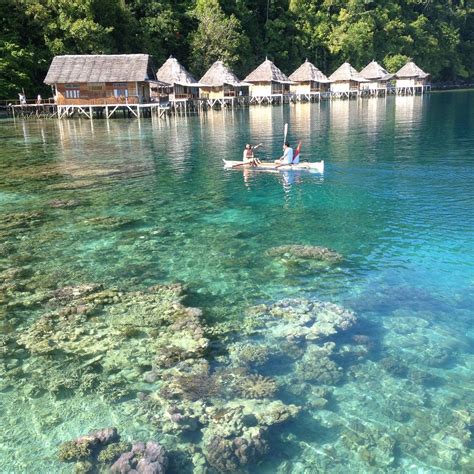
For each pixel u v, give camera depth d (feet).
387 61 288.10
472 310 26.18
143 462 16.22
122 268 32.53
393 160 68.49
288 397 19.65
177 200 49.62
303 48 270.26
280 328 24.63
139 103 144.15
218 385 20.35
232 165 64.90
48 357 22.59
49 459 16.75
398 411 18.76
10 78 151.94
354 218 42.24
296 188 53.21
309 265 32.37
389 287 28.96
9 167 68.69
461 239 36.40
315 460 16.57
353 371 21.21
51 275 31.40
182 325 24.91
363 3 292.40
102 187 55.67
